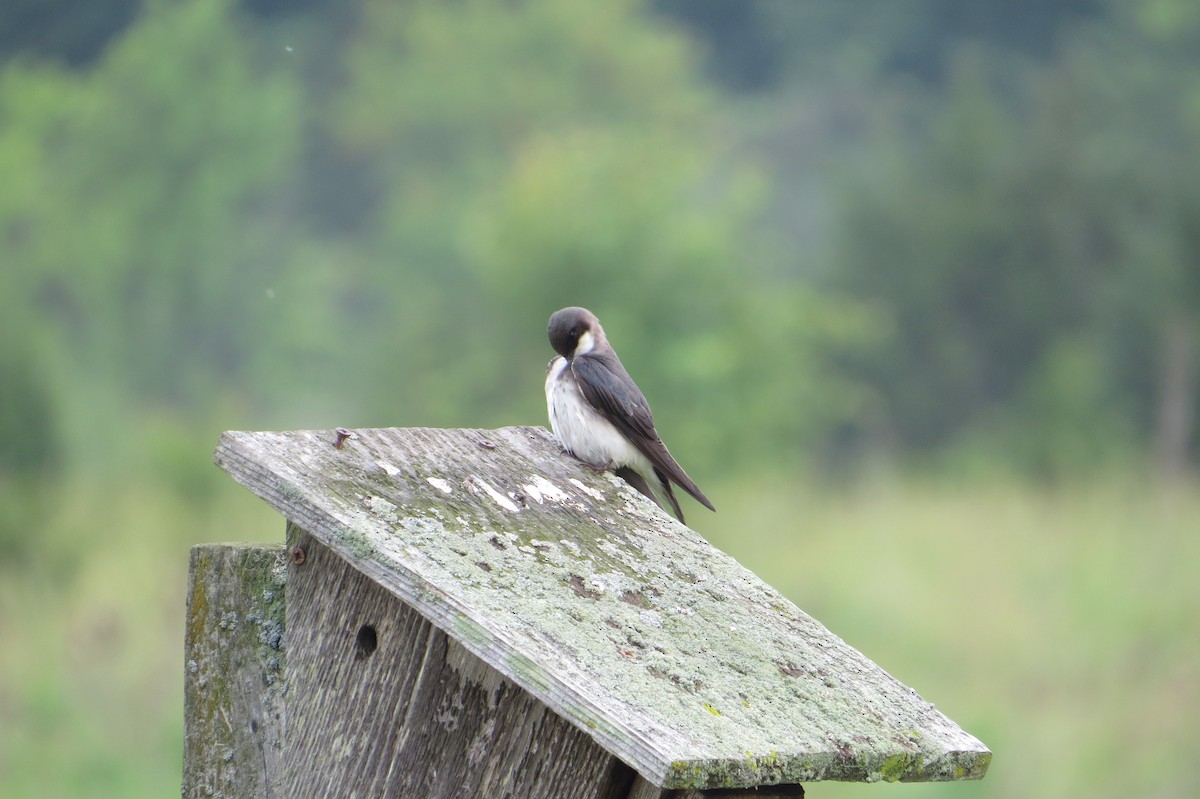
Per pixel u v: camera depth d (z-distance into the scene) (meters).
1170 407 31.77
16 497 13.41
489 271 25.00
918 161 40.59
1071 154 39.12
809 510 18.95
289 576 4.34
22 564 12.60
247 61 43.12
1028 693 12.18
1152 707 11.62
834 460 34.25
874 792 10.14
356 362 38.28
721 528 17.61
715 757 3.40
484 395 25.23
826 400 30.80
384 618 4.23
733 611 4.21
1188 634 13.12
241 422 27.67
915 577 15.28
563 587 4.04
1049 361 31.86
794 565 16.09
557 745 3.99
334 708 4.26
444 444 4.69
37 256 37.94
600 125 48.41
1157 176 39.44
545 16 49.88
